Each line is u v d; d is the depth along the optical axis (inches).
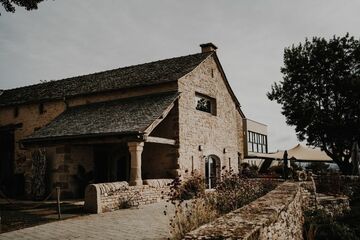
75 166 673.0
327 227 397.7
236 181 460.8
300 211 395.9
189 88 732.7
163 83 705.6
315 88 1099.3
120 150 740.0
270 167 1090.1
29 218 410.9
